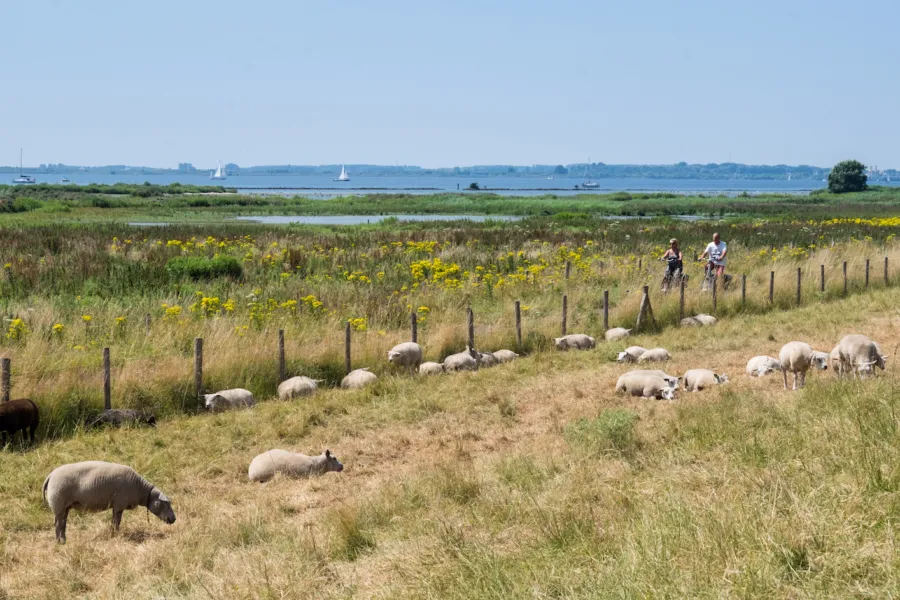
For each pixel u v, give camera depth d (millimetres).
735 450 9039
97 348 16125
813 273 26906
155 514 9352
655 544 6324
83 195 109562
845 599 5246
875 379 11734
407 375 16312
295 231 47812
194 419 13570
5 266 24531
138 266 25875
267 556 8062
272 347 15891
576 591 5988
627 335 19734
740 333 19844
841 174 138000
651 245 35969
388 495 9523
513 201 109375
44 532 9359
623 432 10492
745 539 6164
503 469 10133
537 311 21625
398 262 30125
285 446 12438
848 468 7410
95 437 12492
